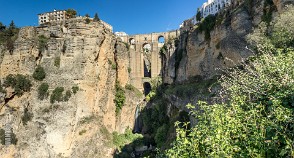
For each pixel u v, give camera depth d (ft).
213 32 171.53
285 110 31.27
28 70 184.14
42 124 174.29
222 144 28.30
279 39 81.97
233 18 148.05
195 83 178.50
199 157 30.58
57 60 187.21
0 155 166.20
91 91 187.21
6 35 192.34
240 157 28.19
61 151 171.83
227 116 32.63
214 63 166.61
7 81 176.04
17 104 177.27
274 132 29.96
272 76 44.14
